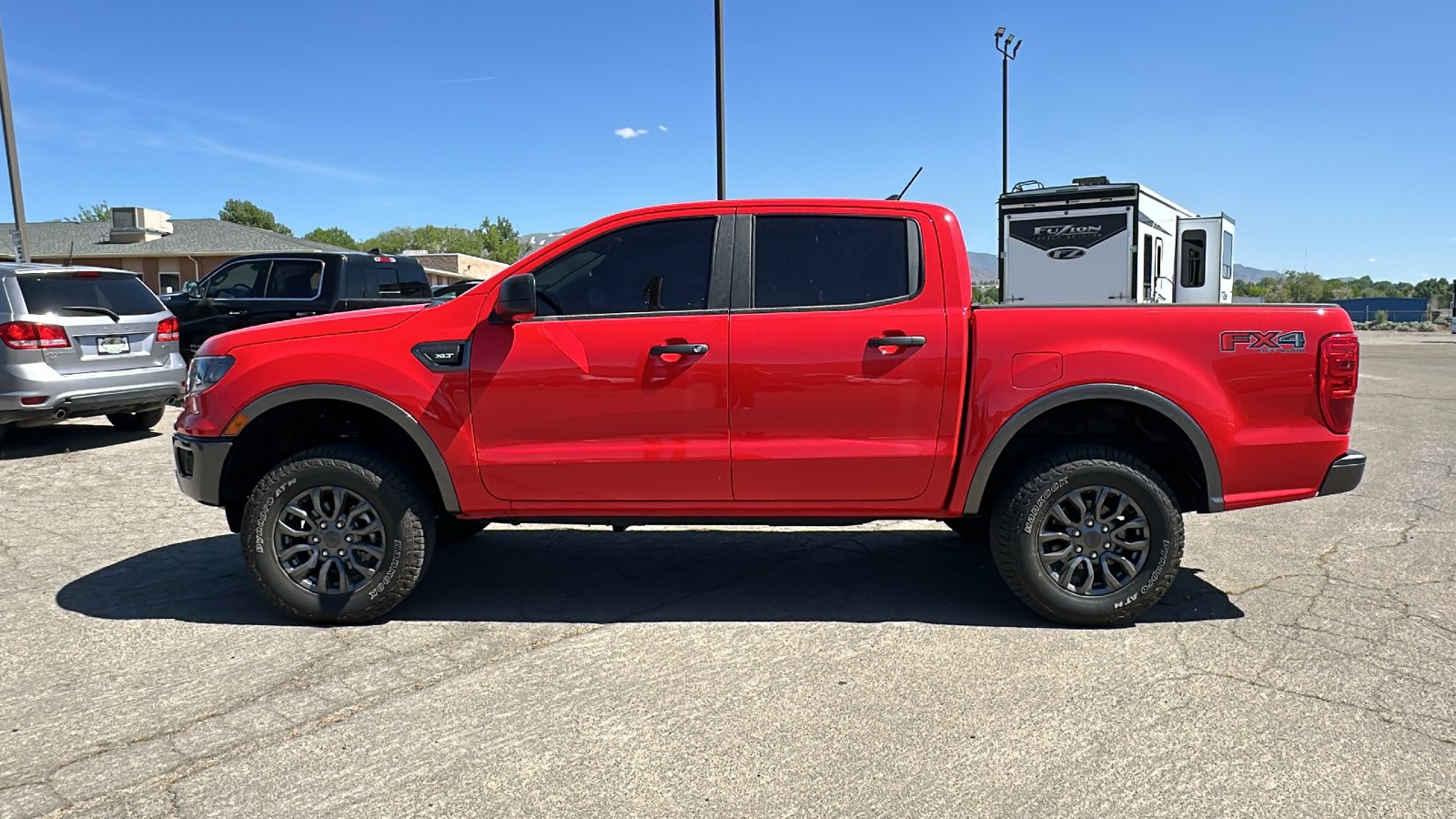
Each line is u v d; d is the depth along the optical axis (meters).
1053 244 14.41
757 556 5.57
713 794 2.86
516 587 4.97
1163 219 15.51
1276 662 3.84
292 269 12.26
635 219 4.38
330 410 4.64
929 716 3.38
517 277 4.05
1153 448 4.52
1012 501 4.21
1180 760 3.04
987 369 4.16
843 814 2.75
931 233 4.30
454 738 3.23
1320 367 4.15
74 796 2.87
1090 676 3.72
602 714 3.41
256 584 4.32
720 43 13.66
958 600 4.72
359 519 4.33
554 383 4.23
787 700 3.53
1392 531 6.05
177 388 9.61
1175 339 4.15
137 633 4.27
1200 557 5.45
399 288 13.16
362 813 2.77
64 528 6.22
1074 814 2.74
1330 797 2.82
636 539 5.99
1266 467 4.19
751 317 4.25
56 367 8.53
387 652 4.04
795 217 4.38
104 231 35.09
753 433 4.24
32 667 3.87
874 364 4.18
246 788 2.91
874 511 4.33
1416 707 3.42
